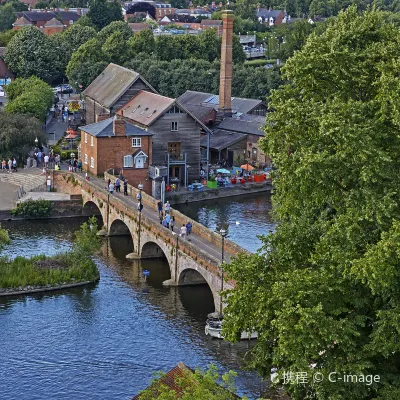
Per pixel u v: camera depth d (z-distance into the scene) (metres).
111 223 88.81
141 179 105.25
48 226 94.94
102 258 81.50
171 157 109.88
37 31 176.75
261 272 44.06
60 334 61.72
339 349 39.41
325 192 43.16
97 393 52.72
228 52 130.62
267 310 41.03
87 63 158.88
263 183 114.81
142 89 122.56
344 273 38.81
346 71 45.03
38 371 55.69
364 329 40.94
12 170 111.81
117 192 92.25
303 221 46.25
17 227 94.06
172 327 63.34
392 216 39.81
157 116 107.31
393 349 37.84
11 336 61.22
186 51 179.62
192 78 157.25
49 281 71.38
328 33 49.38
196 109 132.00
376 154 39.81
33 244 86.12
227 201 109.00
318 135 43.94
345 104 41.97
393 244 37.12
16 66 174.25
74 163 112.88
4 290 69.81
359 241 40.94
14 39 175.75
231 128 128.12
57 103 162.88
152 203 84.88
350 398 38.47
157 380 42.75
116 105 121.25
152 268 78.19
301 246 45.06
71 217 99.31
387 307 39.50
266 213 101.62
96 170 103.38
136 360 57.44
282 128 47.22
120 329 62.84
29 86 148.00
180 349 59.31
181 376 41.88
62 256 76.38
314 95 47.66
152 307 67.56
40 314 65.69
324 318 38.06
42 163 115.69
